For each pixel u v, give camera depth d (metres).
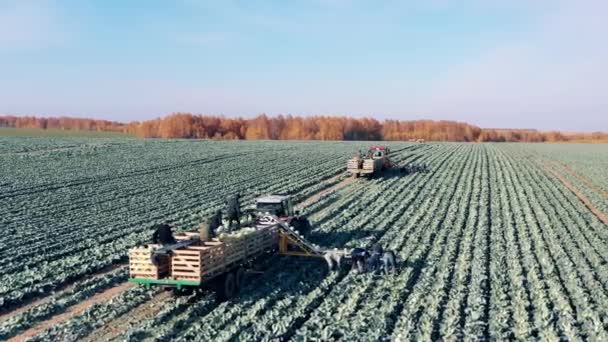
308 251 22.36
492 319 16.08
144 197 38.84
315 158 70.00
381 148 57.91
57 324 16.12
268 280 19.95
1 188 41.16
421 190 44.16
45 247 24.81
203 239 18.53
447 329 15.18
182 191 42.00
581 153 102.19
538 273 20.50
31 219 30.84
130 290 18.75
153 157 67.38
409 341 14.30
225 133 160.25
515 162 76.69
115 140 98.88
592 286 19.33
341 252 20.86
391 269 20.25
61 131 156.38
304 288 18.89
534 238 27.41
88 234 27.39
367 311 16.38
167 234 17.42
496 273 20.61
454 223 30.98
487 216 33.59
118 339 14.93
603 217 36.03
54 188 42.03
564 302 17.12
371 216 32.28
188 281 16.53
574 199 42.44
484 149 108.88
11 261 22.70
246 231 19.84
